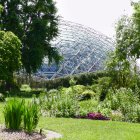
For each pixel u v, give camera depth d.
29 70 59.28
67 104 23.91
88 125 19.56
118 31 41.88
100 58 85.94
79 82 61.62
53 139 15.05
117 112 24.16
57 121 20.86
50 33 61.22
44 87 67.25
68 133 16.77
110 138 15.73
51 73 78.62
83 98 35.81
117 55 39.84
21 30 56.62
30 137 14.59
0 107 26.89
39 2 60.06
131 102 24.67
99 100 32.94
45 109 24.77
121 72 36.78
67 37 87.50
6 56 45.34
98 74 61.22
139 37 41.25
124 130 18.23
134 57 41.31
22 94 49.06
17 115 15.39
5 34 45.78
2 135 14.39
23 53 57.66
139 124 20.98
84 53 85.38
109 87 35.53
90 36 91.00
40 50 57.62
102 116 23.19
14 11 56.88
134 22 41.69
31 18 60.97
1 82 55.69
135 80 36.12
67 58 82.56
